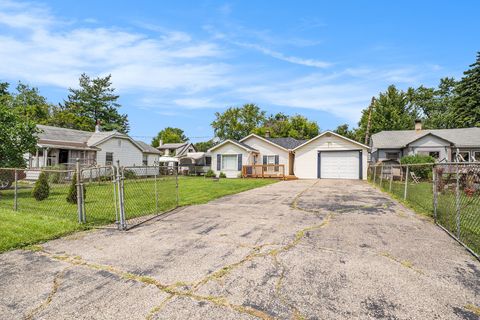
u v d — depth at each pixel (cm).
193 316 263
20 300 297
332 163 2266
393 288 315
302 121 4825
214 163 2600
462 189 594
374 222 631
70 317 266
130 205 891
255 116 5078
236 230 571
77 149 2159
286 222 638
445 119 4188
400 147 2394
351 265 380
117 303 289
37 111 4134
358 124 4794
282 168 2491
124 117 5034
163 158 3550
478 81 3328
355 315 263
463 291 309
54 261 408
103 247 471
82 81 4728
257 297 297
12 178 1151
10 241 486
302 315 263
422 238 506
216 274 355
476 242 472
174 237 527
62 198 1017
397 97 4122
